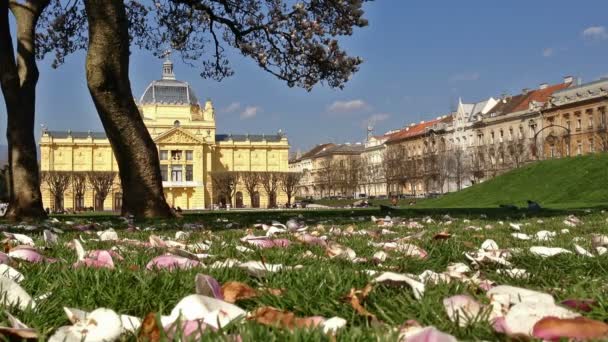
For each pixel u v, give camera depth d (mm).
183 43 25078
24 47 17281
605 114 86125
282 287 2984
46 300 2639
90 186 116062
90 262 3742
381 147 149875
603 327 1641
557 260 4094
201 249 5285
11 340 1814
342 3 21859
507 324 1860
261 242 5441
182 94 126938
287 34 22047
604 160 32844
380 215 16750
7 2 16484
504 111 108000
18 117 16906
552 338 1664
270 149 128750
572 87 94438
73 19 25797
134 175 16250
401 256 4539
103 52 15461
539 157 97188
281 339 1860
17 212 16844
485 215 14086
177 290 2957
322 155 170125
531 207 19484
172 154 120312
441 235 5570
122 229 9836
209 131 125062
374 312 2426
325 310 2477
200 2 21734
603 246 4945
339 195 143375
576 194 29953
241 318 1974
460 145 118688
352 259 4355
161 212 16453
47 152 117125
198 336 1777
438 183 114812
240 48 22719
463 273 3451
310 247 5473
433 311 2293
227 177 116688
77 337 1758
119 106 15852
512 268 3797
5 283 2484
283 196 124562
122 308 2668
